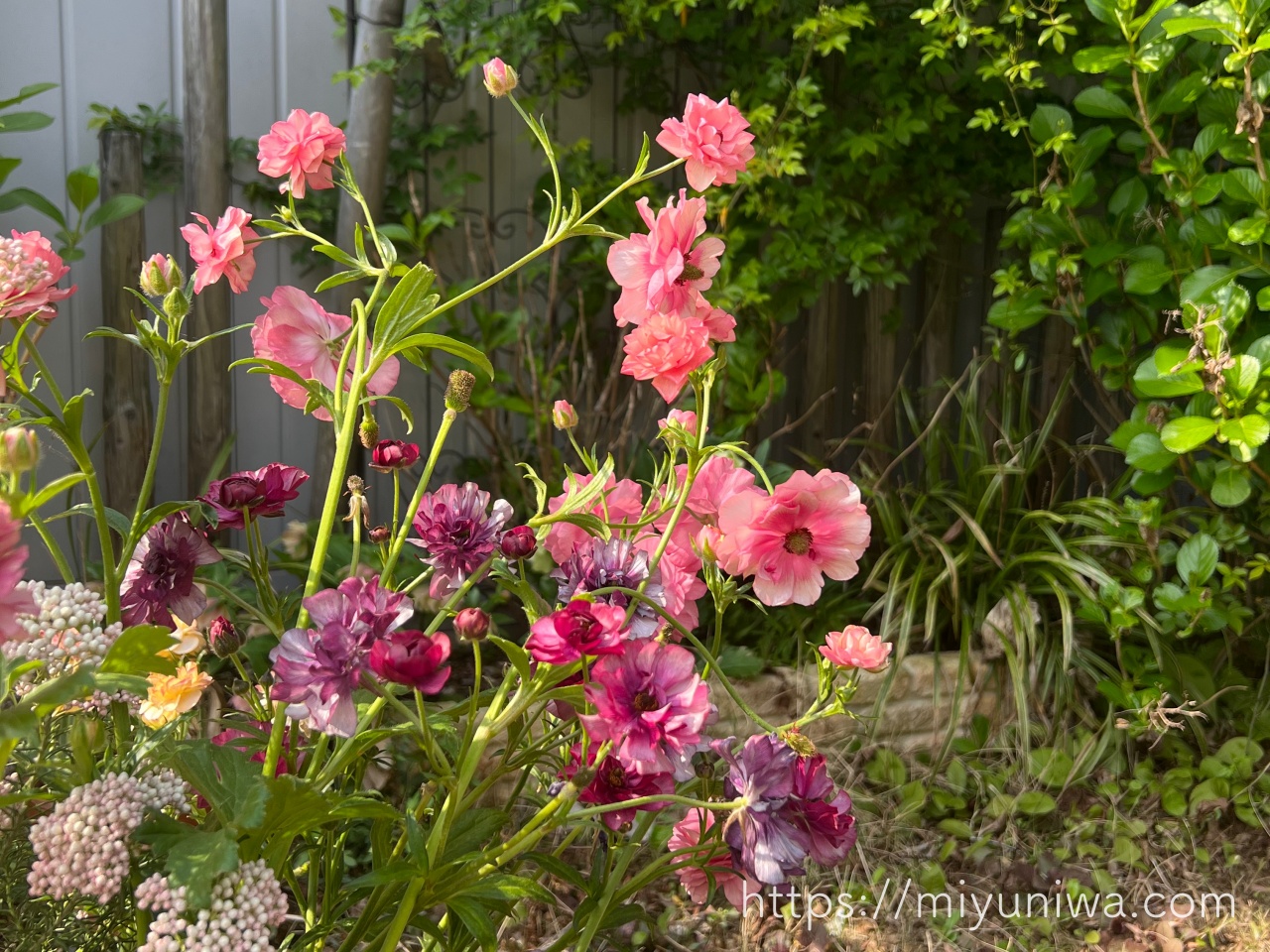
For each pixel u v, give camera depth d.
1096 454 1.94
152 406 1.64
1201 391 1.34
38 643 0.65
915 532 1.62
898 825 1.35
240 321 1.71
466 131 1.78
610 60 1.86
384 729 0.71
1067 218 1.54
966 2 1.66
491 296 1.86
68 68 1.58
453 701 1.36
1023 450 1.65
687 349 0.74
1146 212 1.48
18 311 0.70
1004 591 1.57
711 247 0.78
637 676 0.69
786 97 1.78
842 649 0.79
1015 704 1.51
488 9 1.74
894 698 1.49
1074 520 1.58
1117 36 1.48
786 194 1.79
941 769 1.47
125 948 0.70
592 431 1.71
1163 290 1.51
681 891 1.23
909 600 1.49
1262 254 1.36
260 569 0.78
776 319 1.81
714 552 0.78
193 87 1.59
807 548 0.76
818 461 1.72
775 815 0.72
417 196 1.80
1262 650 1.60
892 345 1.95
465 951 0.80
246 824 0.62
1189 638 1.62
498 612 1.63
